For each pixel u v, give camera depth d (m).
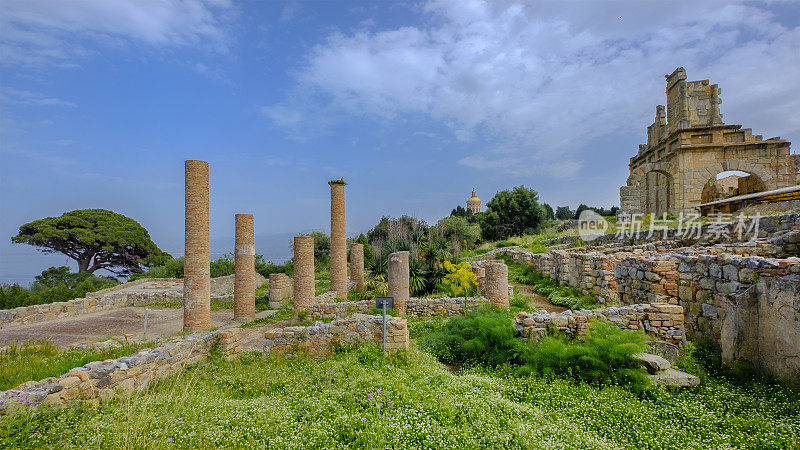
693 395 6.78
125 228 48.44
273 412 6.18
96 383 7.15
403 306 15.76
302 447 5.19
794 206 16.94
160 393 7.39
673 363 8.10
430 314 15.41
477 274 18.38
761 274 8.08
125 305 25.06
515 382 7.68
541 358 8.05
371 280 24.27
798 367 6.72
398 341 9.33
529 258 24.08
